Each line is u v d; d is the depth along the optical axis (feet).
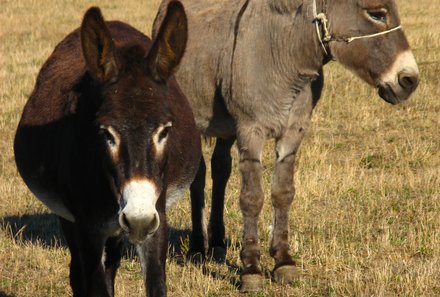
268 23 35.27
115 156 23.11
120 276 38.60
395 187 51.78
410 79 34.01
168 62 24.49
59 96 29.35
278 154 36.83
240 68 35.68
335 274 38.04
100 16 23.94
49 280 38.68
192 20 39.19
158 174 23.34
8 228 46.93
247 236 36.63
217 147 41.91
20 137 32.19
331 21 34.42
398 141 64.03
